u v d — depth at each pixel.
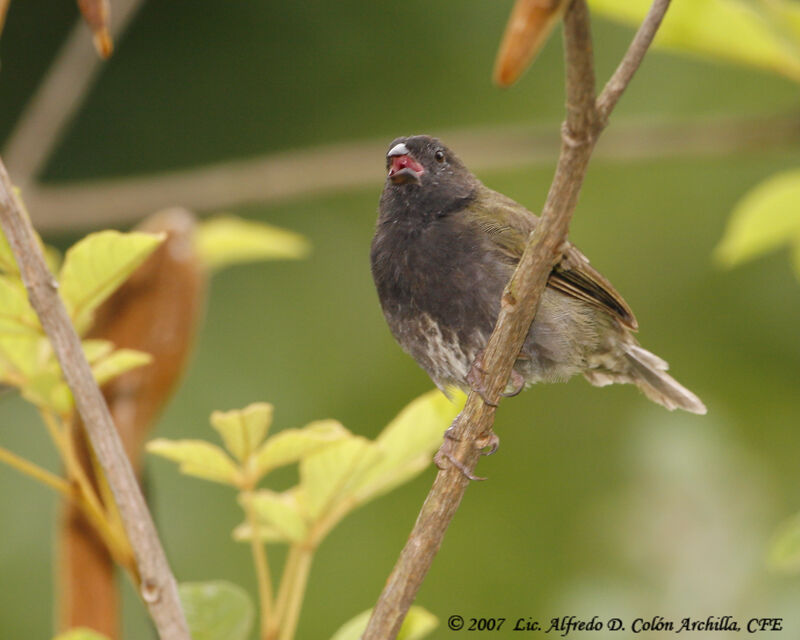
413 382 13.87
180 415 13.03
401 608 5.00
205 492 12.46
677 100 14.13
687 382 14.42
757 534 8.76
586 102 4.15
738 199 14.55
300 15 14.55
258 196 11.13
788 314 14.50
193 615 5.34
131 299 5.77
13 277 4.96
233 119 14.62
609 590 8.92
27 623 11.81
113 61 14.62
